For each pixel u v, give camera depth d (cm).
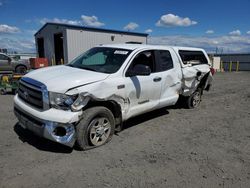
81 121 405
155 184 330
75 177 339
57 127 382
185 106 761
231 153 439
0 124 542
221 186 333
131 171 361
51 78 417
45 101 388
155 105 561
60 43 2348
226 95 1060
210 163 397
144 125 577
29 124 413
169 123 602
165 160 400
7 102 780
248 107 816
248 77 2055
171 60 618
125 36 2391
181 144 471
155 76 548
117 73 464
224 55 3644
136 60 512
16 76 902
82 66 508
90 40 2152
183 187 327
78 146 416
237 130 570
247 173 369
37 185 317
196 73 701
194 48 740
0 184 315
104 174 350
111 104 467
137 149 438
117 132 517
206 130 561
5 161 374
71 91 389
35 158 388
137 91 498
